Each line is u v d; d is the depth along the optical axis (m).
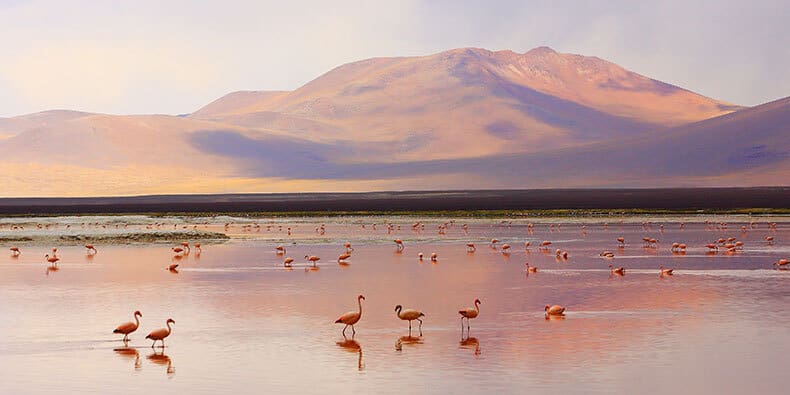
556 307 39.19
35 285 50.06
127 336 35.38
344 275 54.38
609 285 49.03
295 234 92.62
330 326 37.22
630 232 93.44
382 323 37.78
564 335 34.84
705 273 54.31
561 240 82.62
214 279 52.53
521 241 81.75
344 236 89.38
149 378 28.95
